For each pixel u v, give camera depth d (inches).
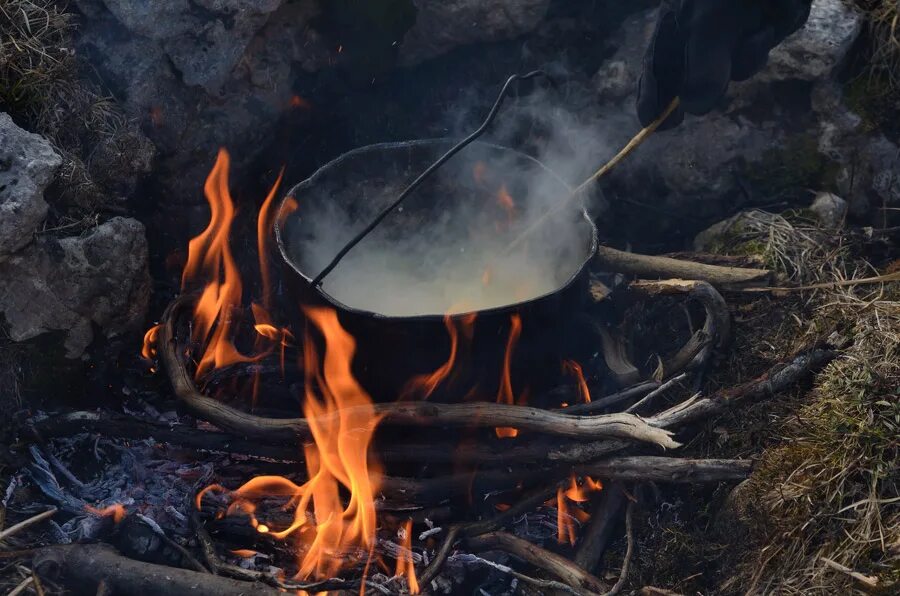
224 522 117.5
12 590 104.7
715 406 120.3
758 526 112.2
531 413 116.7
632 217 161.8
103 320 132.3
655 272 142.1
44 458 123.6
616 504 122.1
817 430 116.4
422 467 121.3
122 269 131.6
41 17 129.1
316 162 160.9
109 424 125.0
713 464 116.3
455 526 117.4
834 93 149.5
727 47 113.3
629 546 115.8
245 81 145.8
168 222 147.6
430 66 161.3
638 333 141.5
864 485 109.3
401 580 112.7
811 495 110.6
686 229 159.8
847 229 146.0
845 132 149.8
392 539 118.1
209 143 145.3
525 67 159.2
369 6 147.3
